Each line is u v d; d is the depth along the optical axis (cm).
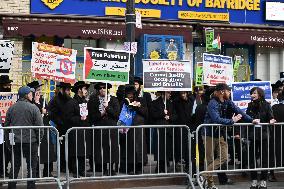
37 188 1045
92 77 1124
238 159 1160
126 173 1076
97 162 1080
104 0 1744
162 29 1766
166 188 1084
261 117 1095
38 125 998
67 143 984
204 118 1134
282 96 1193
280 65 1908
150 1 1786
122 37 1708
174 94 1200
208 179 1042
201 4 1841
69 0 1720
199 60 1841
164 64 1159
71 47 1745
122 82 1149
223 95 1052
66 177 984
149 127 1035
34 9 1689
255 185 1077
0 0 1656
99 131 1086
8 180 948
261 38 1852
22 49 1686
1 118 1120
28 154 986
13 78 1670
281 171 1195
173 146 1060
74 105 1120
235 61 1858
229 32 1825
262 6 1900
